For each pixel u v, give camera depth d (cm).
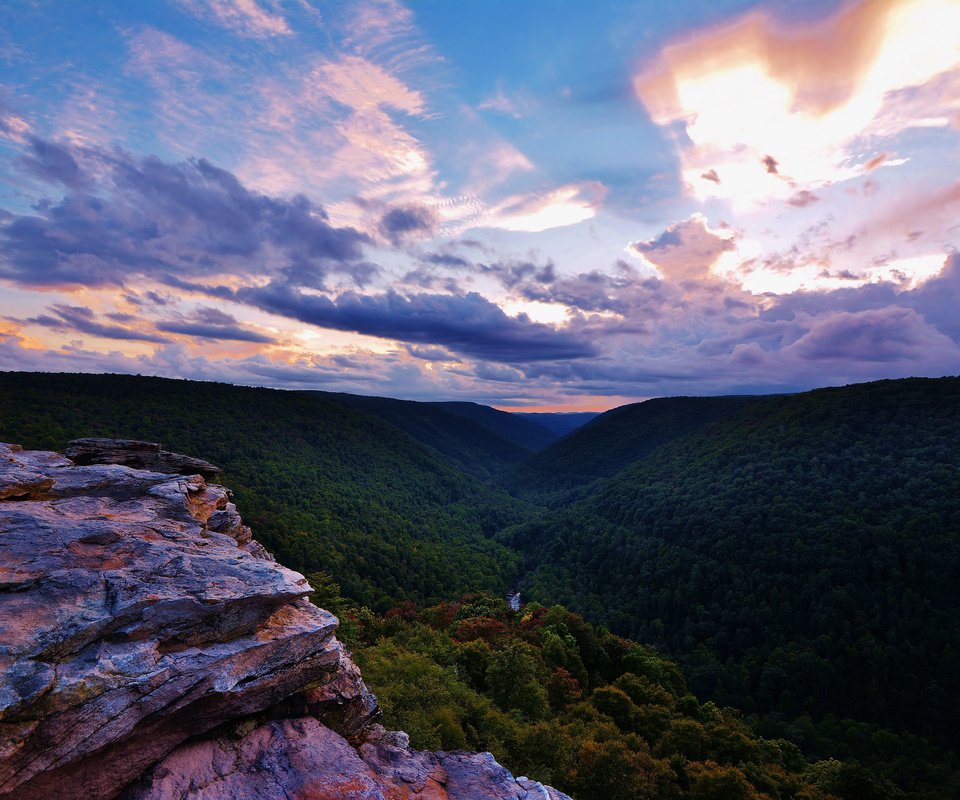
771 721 9500
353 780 1128
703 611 13025
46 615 967
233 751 1151
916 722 9338
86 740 888
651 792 3447
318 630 1306
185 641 1088
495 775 1323
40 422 16475
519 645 5894
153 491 1650
